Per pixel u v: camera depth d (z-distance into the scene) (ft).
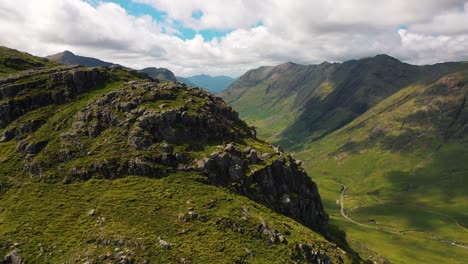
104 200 317.22
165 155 377.71
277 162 437.58
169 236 278.26
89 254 249.96
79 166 362.53
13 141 418.10
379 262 604.90
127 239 266.57
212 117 454.40
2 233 278.05
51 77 502.38
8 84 490.08
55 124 430.20
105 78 529.86
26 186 343.46
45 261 249.14
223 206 328.70
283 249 295.69
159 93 467.11
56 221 290.76
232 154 405.39
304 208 435.94
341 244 475.31
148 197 324.39
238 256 269.64
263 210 356.38
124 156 373.40
